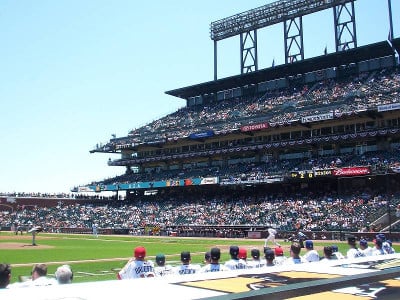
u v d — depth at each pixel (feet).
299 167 223.92
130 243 168.96
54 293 13.51
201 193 275.18
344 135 214.07
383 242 52.37
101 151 322.14
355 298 14.69
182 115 316.40
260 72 273.95
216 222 225.15
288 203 215.51
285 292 14.43
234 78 286.05
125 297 13.15
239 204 237.04
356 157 212.43
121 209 292.40
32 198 360.89
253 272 19.94
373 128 205.36
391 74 236.02
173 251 127.95
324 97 240.53
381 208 122.62
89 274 74.33
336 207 185.68
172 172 291.79
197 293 14.20
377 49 234.58
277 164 242.37
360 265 22.63
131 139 309.63
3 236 229.45
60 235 244.22
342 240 161.38
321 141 221.66
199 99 330.75
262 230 201.46
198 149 281.13
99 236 232.73
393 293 15.51
